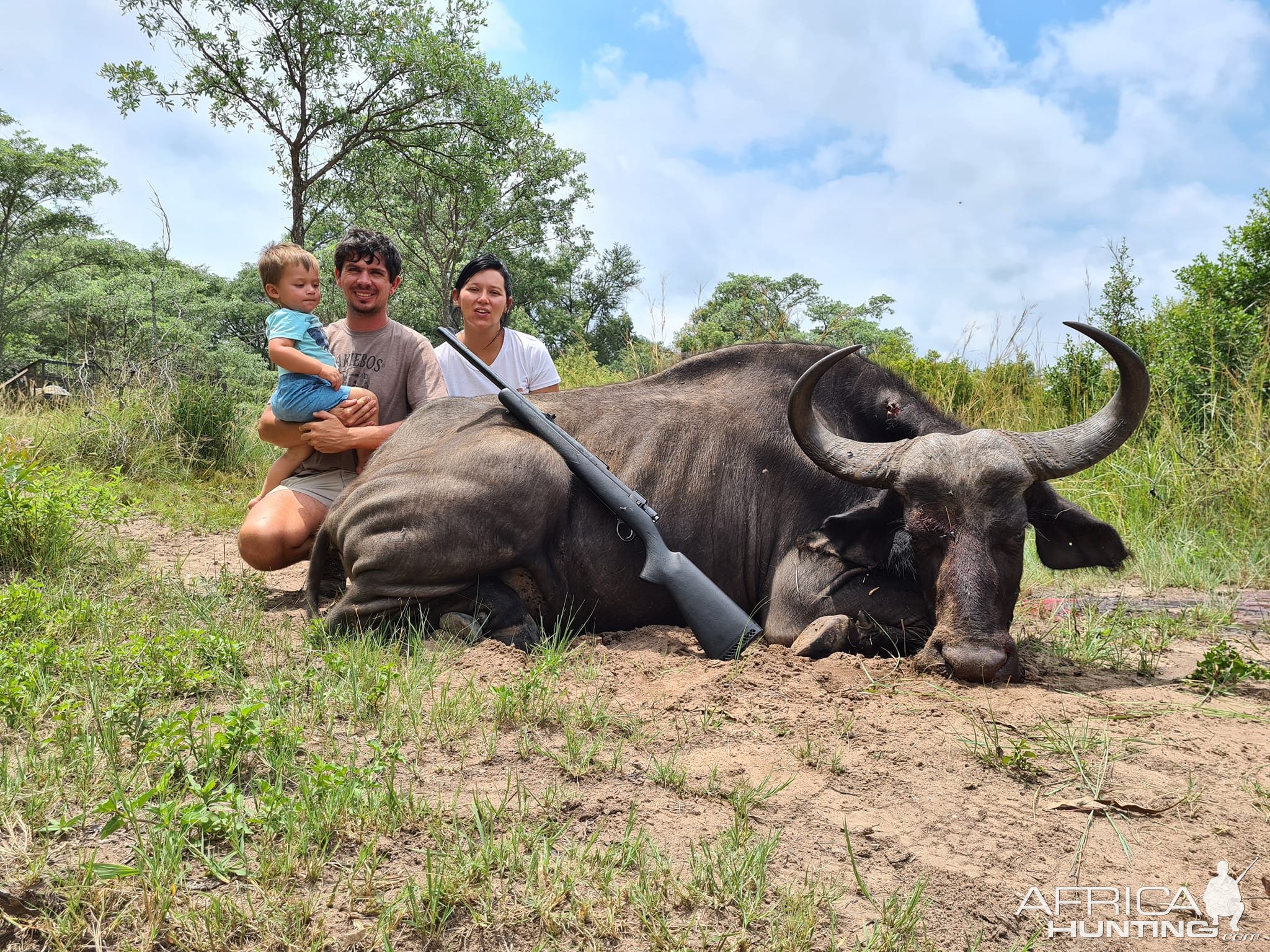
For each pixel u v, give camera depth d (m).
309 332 5.58
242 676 3.78
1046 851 2.67
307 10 19.47
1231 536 8.17
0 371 28.77
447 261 30.81
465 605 4.66
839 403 5.28
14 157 36.78
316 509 5.67
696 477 5.03
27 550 5.61
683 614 4.46
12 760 2.90
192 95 19.80
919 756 3.25
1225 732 3.61
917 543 4.34
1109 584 7.21
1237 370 9.98
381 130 21.83
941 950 2.21
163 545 7.30
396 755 2.87
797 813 2.82
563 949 2.14
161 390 11.97
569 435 5.03
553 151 29.17
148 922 2.14
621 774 3.04
